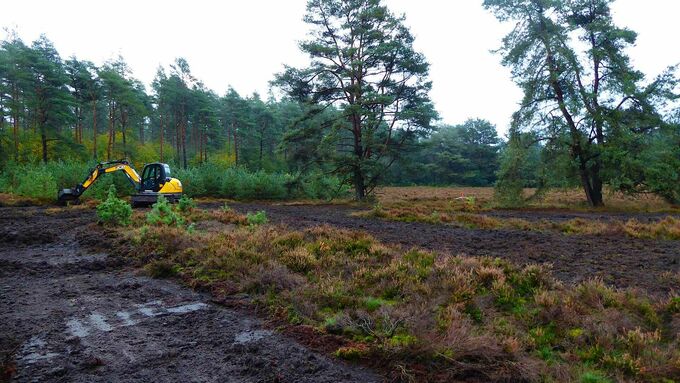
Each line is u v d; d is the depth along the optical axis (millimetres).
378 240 10938
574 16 24453
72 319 5703
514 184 24531
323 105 30438
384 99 25766
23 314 5887
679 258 8938
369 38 27719
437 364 4332
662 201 26000
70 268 8414
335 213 20500
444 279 6820
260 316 5797
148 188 19891
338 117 28406
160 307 6188
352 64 26781
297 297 6176
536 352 4621
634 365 4223
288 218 17406
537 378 4059
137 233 10961
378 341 4812
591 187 25250
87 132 63188
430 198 36219
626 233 12680
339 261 8266
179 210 16625
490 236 12328
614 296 6000
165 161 56344
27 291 6973
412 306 5793
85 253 9805
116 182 28203
